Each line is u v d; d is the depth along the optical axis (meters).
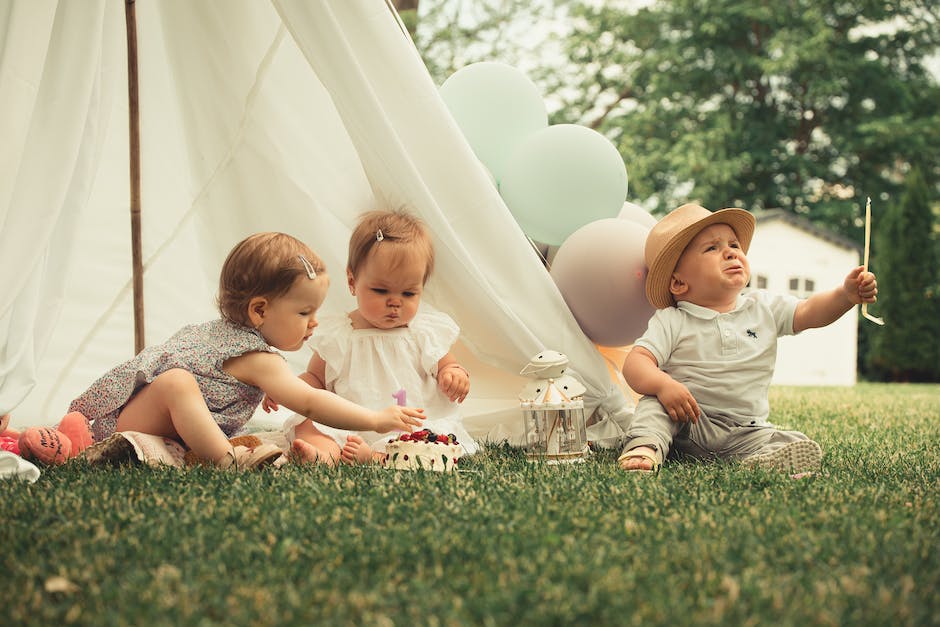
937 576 1.60
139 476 2.46
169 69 4.00
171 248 4.25
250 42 3.89
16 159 2.76
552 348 3.69
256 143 4.00
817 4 19.52
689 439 3.41
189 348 2.92
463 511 2.04
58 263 2.96
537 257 3.68
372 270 3.36
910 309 16.41
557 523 1.92
